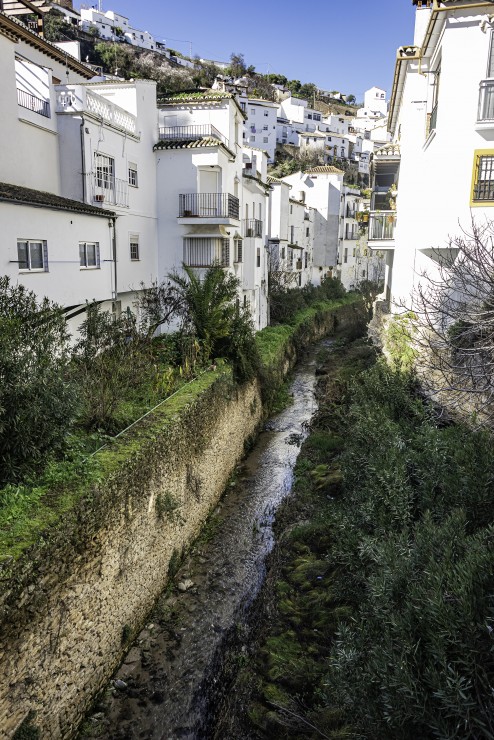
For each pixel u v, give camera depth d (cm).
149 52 8219
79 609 820
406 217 1912
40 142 1708
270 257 3938
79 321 1647
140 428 1190
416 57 1686
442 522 712
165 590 1177
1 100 1510
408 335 1241
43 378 843
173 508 1168
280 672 878
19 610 673
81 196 1820
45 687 736
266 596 1109
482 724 452
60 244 1481
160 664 977
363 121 10994
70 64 2469
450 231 1409
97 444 1080
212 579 1227
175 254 2470
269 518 1484
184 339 1836
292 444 2028
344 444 1555
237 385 1873
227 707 856
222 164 2464
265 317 3394
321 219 5516
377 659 529
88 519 841
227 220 2370
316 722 742
